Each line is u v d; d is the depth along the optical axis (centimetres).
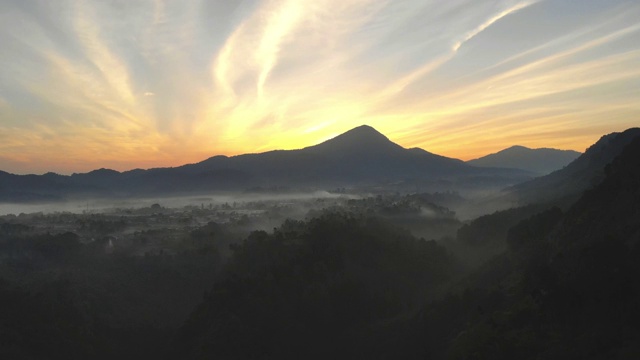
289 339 6975
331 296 7725
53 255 10575
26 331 7050
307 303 7562
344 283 7950
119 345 7806
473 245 10869
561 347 3669
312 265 8244
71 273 9344
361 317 7606
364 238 9288
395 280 8488
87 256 10619
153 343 7956
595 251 4288
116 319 8288
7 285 8188
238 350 6538
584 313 3919
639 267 3906
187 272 10062
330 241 8931
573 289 4134
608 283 3872
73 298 8262
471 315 5638
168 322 8606
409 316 7081
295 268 8150
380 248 9131
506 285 5941
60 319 7569
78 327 7644
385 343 6612
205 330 7000
